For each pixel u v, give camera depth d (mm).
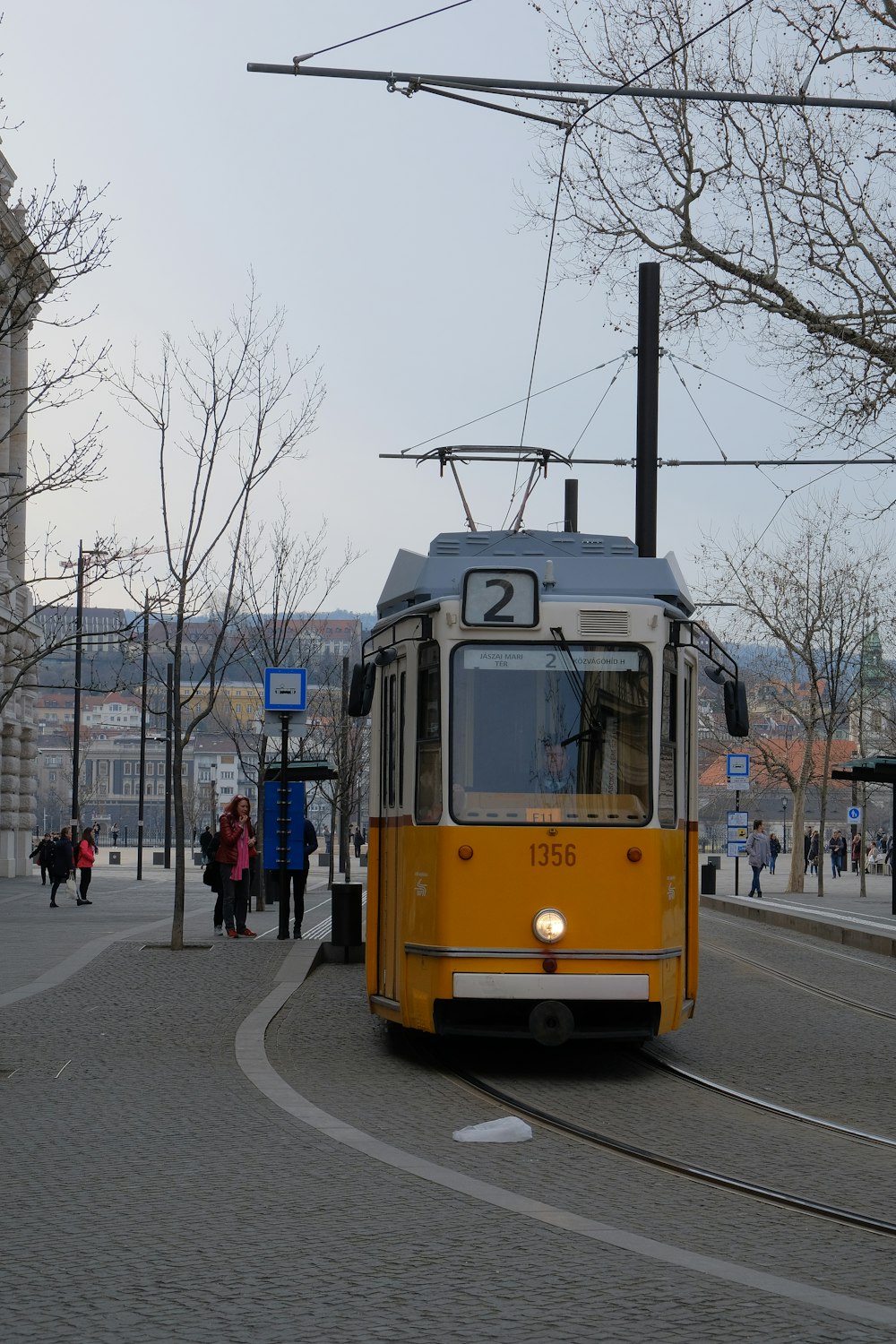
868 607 50250
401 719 13250
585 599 12484
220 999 16422
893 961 23609
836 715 51531
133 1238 7023
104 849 118375
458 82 13086
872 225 22531
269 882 34156
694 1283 6355
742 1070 12789
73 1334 5602
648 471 21531
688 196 22984
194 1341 5523
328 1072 12320
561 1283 6324
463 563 13273
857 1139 9961
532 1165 8898
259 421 24703
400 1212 7535
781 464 23594
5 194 18656
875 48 21766
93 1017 15000
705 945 25688
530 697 12328
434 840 12242
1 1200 7793
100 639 29031
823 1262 6863
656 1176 8680
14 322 18891
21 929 27734
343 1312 5898
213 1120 10000
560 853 12070
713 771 104438
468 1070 12609
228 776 177000
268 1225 7277
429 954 12188
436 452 19906
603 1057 13461
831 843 64750
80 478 19875
